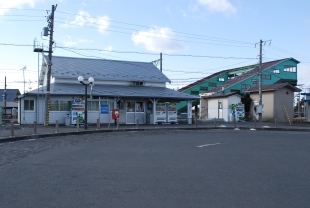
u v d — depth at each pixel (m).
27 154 10.95
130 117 29.86
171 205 5.35
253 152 11.62
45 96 25.62
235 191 6.25
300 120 40.12
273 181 7.15
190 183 6.86
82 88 28.20
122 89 30.23
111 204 5.39
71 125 25.56
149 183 6.84
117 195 5.92
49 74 24.69
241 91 49.22
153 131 22.36
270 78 52.22
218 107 40.44
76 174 7.70
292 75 54.28
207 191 6.23
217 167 8.66
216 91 48.12
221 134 19.72
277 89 38.47
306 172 8.19
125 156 10.41
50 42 24.61
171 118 30.47
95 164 8.98
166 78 35.31
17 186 6.57
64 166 8.69
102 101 28.69
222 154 11.02
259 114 36.25
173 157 10.27
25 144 13.89
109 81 32.12
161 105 30.03
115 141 15.08
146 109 30.84
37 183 6.82
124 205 5.34
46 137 17.12
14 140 15.14
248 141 15.39
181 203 5.46
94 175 7.59
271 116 38.84
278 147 13.21
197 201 5.58
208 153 11.22
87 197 5.78
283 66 53.59
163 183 6.85
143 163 9.16
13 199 5.67
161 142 14.63
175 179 7.22
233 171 8.16
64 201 5.55
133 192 6.12
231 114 38.34
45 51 24.88
